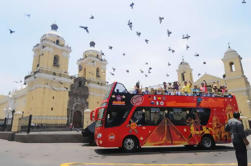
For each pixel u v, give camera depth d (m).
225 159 7.52
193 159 7.50
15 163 6.48
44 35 38.81
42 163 6.53
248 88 32.34
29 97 35.56
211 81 35.84
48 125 32.06
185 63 39.22
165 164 6.51
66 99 37.00
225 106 11.41
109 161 7.04
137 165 6.32
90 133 12.76
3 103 50.66
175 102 10.58
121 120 9.51
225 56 36.28
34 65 38.66
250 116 30.48
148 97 10.31
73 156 8.07
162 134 9.81
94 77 45.12
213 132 10.67
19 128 16.73
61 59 39.25
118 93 9.99
